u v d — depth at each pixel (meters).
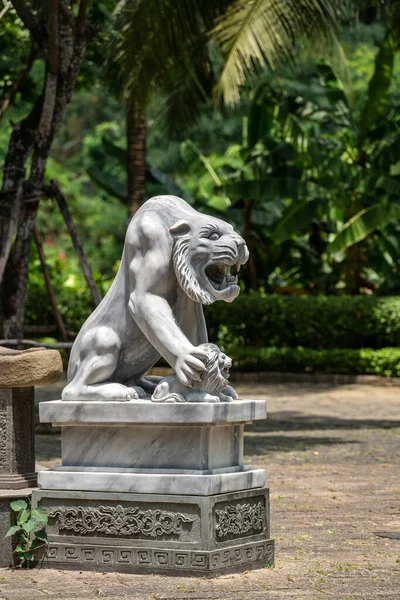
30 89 18.14
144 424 5.45
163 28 15.81
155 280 5.56
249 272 23.34
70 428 5.67
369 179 20.27
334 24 15.51
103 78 19.22
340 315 21.31
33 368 5.74
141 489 5.40
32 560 5.62
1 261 12.28
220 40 14.72
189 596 4.88
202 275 5.59
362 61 29.23
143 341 5.71
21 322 13.32
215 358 5.45
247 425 13.87
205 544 5.26
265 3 14.63
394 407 16.45
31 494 5.66
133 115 20.09
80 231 35.75
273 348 21.39
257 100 20.98
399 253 22.17
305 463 10.16
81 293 22.61
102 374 5.66
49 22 12.33
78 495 5.53
